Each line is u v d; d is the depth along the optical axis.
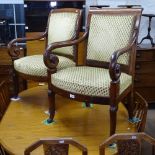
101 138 1.57
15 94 2.16
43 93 2.29
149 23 2.89
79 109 1.97
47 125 1.72
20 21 3.04
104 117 1.84
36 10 2.68
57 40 2.15
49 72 1.68
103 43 1.86
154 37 3.18
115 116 1.45
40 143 1.03
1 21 2.92
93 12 1.94
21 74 2.00
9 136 1.58
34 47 2.68
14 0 2.99
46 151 1.04
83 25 2.45
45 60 1.65
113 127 1.47
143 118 1.57
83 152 1.04
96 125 1.73
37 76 1.89
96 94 1.46
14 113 1.89
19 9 3.02
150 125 2.56
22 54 2.59
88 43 1.94
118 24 1.80
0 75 2.77
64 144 1.03
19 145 1.48
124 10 1.81
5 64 2.73
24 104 2.05
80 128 1.69
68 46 1.96
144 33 3.15
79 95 1.51
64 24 2.14
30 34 2.69
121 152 1.07
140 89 2.88
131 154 1.06
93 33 1.92
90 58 1.94
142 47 2.81
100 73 1.65
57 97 2.17
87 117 1.84
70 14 2.13
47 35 2.32
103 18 1.88
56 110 1.94
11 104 2.05
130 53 1.72
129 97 1.75
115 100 1.43
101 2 3.03
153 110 2.94
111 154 1.35
